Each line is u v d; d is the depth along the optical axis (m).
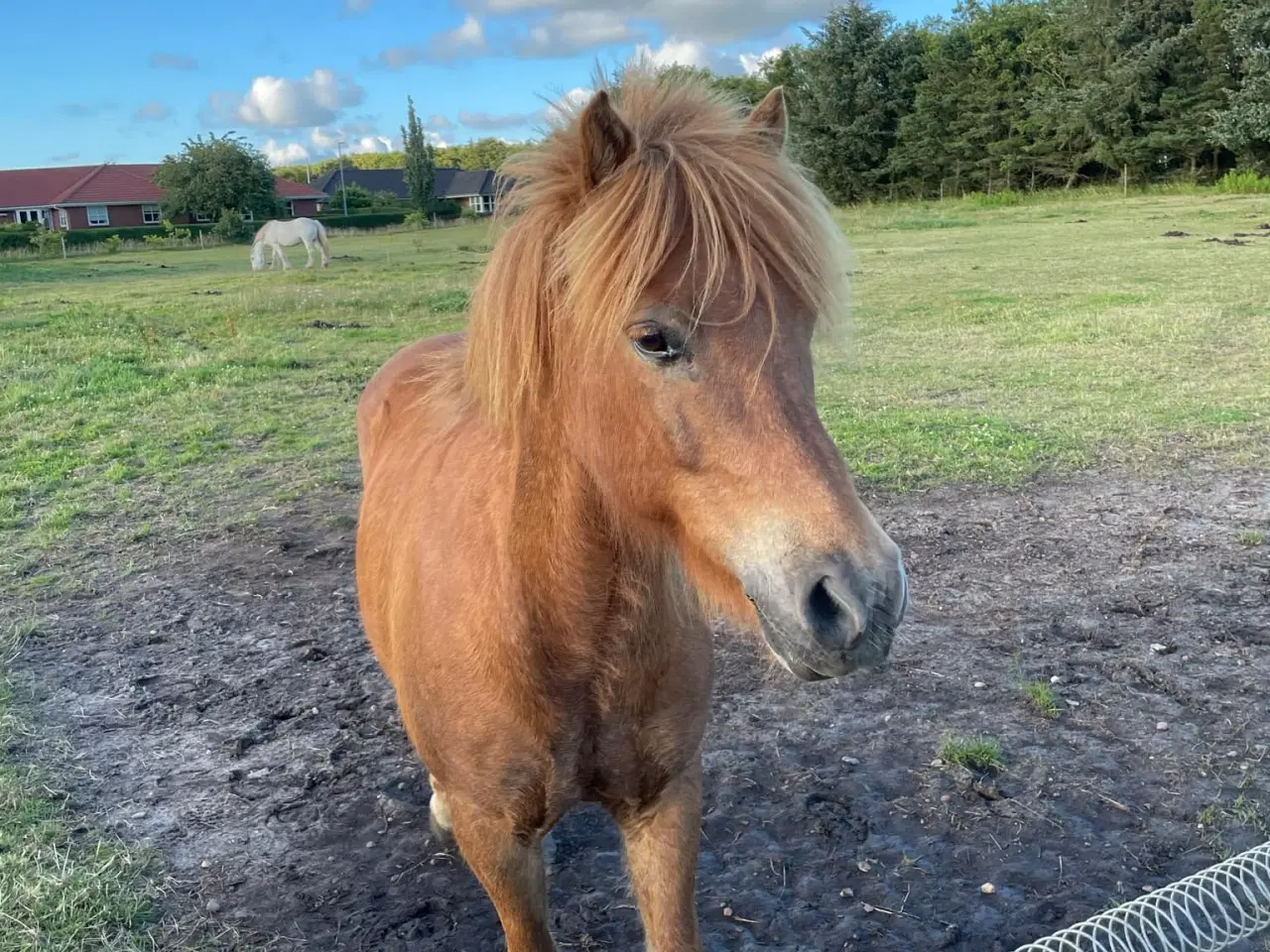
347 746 3.57
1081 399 7.78
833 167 42.47
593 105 1.57
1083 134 35.62
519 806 1.98
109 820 3.13
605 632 1.83
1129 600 4.43
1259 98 29.91
